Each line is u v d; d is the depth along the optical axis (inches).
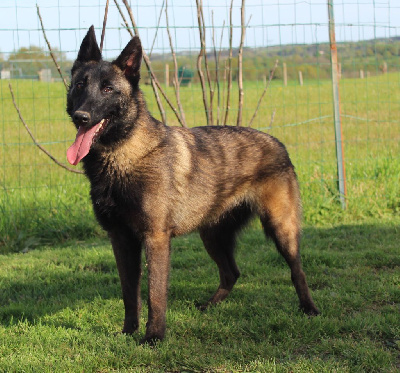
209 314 170.1
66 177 354.0
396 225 280.4
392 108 731.4
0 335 155.5
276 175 181.0
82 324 166.4
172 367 134.2
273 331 153.2
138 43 153.0
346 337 148.6
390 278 198.1
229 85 274.8
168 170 152.2
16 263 239.5
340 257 228.4
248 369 129.6
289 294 187.6
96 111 145.3
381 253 230.4
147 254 151.0
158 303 149.4
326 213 299.4
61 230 285.1
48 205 298.4
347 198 309.4
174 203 154.3
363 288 188.2
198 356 136.8
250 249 251.9
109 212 151.9
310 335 149.6
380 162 350.3
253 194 181.9
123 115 149.7
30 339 151.6
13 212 286.2
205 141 171.0
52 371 130.2
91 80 149.1
